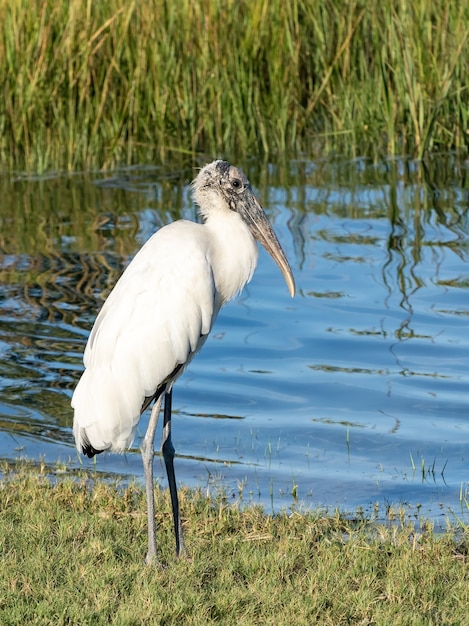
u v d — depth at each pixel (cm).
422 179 2091
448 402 1195
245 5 2383
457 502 989
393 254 1652
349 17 2373
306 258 1642
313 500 996
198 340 894
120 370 867
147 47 2303
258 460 1084
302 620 723
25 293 1540
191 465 1078
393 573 802
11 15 2239
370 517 954
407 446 1103
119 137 2297
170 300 873
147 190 2077
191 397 1227
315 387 1241
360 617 743
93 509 936
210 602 755
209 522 911
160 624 725
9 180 2181
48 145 2242
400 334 1374
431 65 2278
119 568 798
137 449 1133
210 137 2338
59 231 1819
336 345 1349
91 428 872
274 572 806
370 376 1263
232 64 2339
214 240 930
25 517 896
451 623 732
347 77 2383
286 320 1432
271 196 1977
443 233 1747
